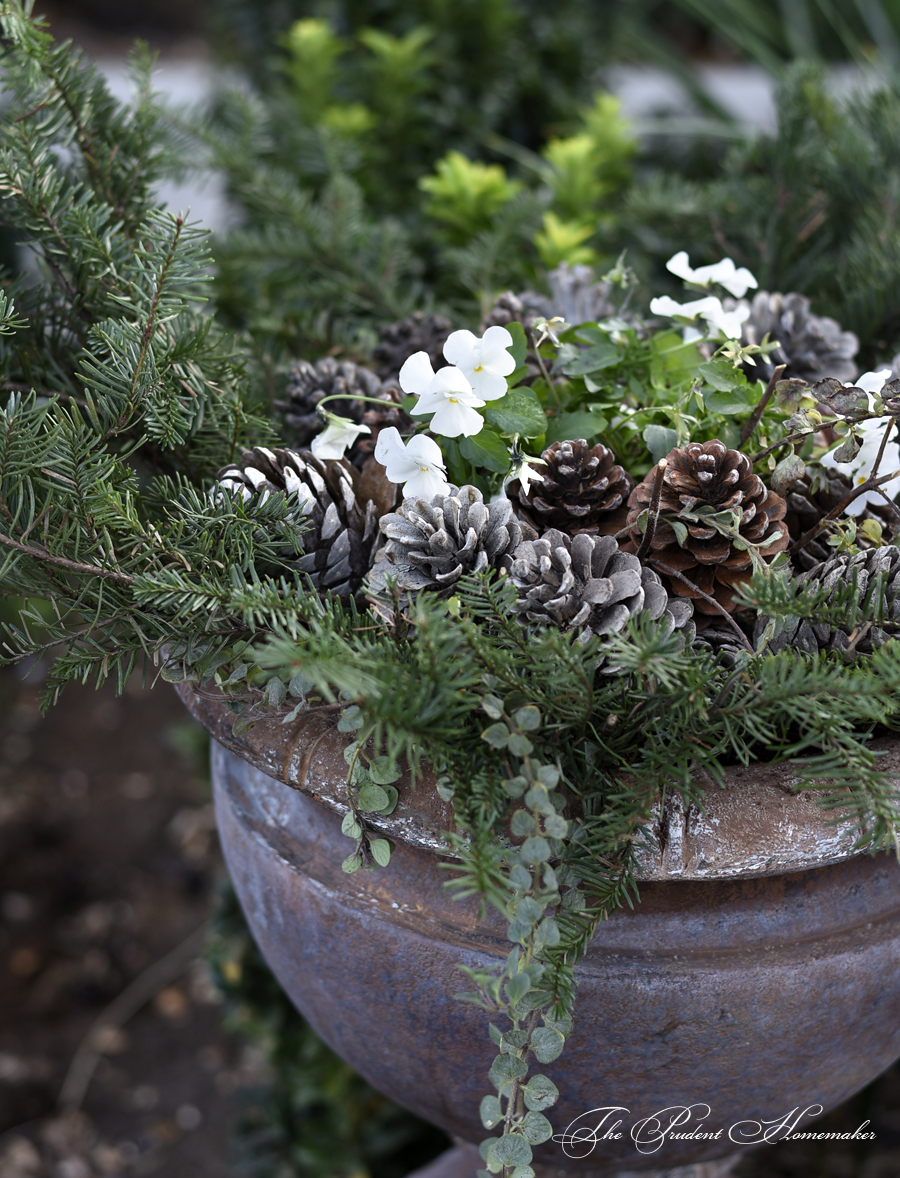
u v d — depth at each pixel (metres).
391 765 0.89
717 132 1.84
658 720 0.90
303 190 1.78
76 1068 2.04
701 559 0.93
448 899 0.95
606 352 1.02
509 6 2.05
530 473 0.95
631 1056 0.95
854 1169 1.63
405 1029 0.98
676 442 0.97
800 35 2.36
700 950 0.94
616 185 1.66
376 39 1.81
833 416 0.95
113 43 5.35
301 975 1.02
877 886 0.96
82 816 2.58
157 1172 1.86
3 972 2.20
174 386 0.99
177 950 2.27
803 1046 0.96
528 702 0.89
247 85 2.38
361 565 0.97
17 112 1.06
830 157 1.30
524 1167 0.88
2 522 0.93
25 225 1.05
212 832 2.54
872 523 0.95
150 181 1.13
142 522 0.99
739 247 1.32
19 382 1.07
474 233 1.42
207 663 0.94
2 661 0.94
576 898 0.90
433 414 0.96
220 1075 2.04
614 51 2.43
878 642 0.92
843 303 1.26
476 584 0.89
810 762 0.88
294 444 1.10
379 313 1.30
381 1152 1.57
